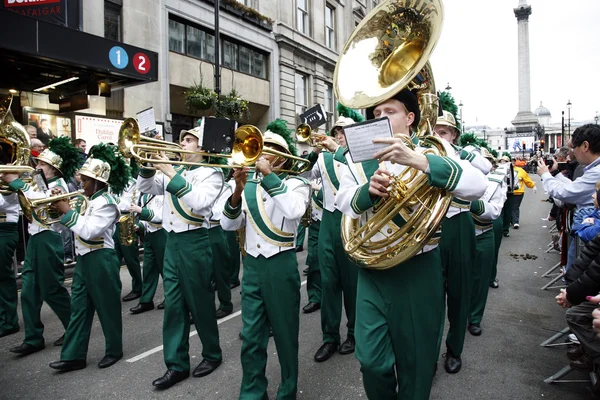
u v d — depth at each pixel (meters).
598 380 3.10
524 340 4.29
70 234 7.25
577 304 2.68
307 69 19.92
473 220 4.05
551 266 7.47
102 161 4.00
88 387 3.51
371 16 2.41
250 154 2.89
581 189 3.89
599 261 2.56
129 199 6.17
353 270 3.95
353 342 4.12
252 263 3.05
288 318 3.01
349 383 3.47
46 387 3.52
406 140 2.18
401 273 2.20
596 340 2.79
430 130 2.49
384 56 2.33
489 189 4.18
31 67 7.96
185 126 14.16
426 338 2.20
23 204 3.89
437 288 2.26
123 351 4.23
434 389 3.35
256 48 16.78
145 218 5.26
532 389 3.33
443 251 3.57
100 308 3.82
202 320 3.60
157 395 3.35
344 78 2.44
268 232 3.00
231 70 15.41
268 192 2.91
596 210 3.50
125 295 6.26
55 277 4.29
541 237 10.40
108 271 3.81
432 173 1.94
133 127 3.48
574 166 6.63
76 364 3.81
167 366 3.51
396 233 2.11
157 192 4.05
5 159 6.10
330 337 4.03
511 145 46.69
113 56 8.14
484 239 4.37
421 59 2.13
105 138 10.09
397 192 2.05
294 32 18.64
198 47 14.21
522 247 9.23
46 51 7.09
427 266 2.24
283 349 3.01
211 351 3.70
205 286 3.60
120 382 3.58
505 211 10.41
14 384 3.59
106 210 3.75
